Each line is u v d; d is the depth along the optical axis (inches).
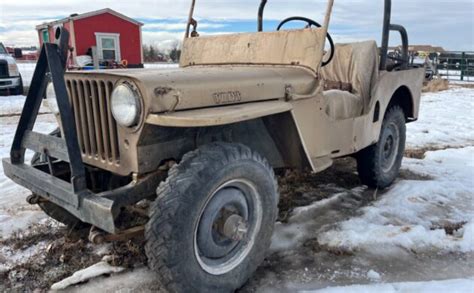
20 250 108.0
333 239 113.3
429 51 831.1
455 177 172.1
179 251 77.3
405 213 133.0
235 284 89.3
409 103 165.5
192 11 140.8
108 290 90.9
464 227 121.3
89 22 778.2
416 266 102.3
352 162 191.3
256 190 91.0
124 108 78.2
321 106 112.5
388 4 139.3
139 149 80.9
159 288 91.6
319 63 110.8
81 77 86.8
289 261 103.7
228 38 131.7
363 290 90.1
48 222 123.4
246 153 86.7
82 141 92.0
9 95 503.2
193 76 87.4
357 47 150.0
